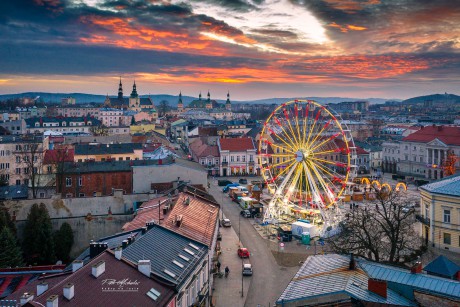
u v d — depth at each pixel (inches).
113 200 3799.2
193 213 3053.6
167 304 1781.5
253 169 7736.2
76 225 3676.2
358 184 6879.9
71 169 4611.2
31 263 3440.0
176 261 2181.3
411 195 6225.4
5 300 1856.5
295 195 5620.1
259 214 5039.4
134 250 2122.3
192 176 4562.0
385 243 3302.2
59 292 1610.5
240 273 3314.5
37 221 3506.4
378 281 1565.0
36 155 5821.9
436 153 7460.6
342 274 1723.7
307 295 1620.3
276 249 3905.0
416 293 1589.6
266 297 2901.1
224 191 6343.5
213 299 2834.6
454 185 3730.3
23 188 4618.6
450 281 1608.0
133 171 4441.4
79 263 1957.4
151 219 2807.6
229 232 4394.7
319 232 4247.0
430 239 3777.1
